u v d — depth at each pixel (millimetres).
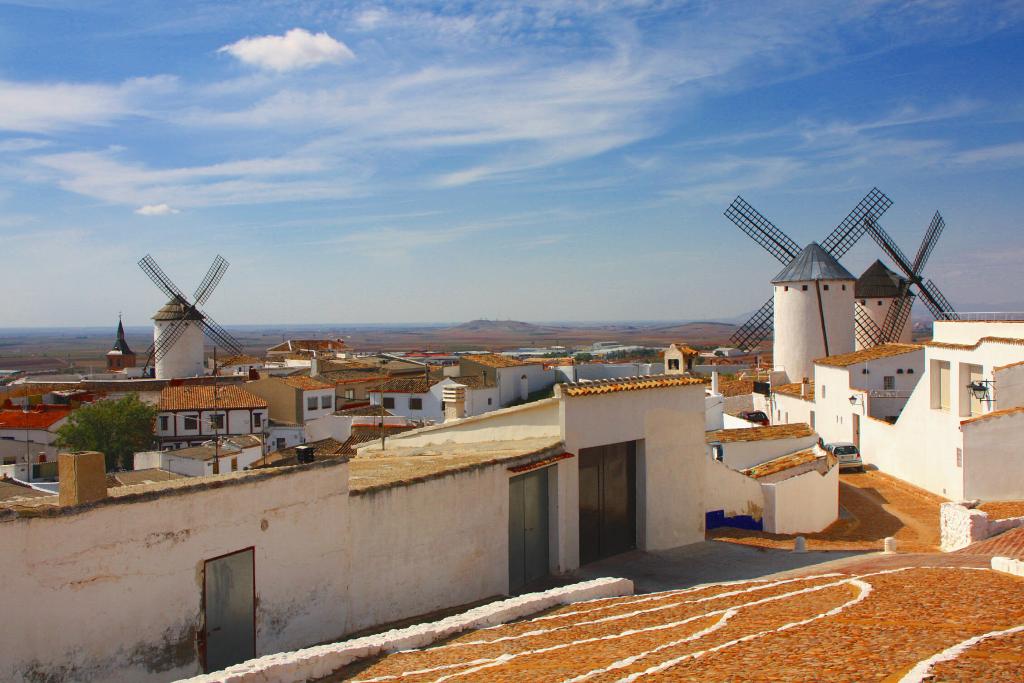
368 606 16500
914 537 27844
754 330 78250
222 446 54625
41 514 11633
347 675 12070
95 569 12227
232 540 14055
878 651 9172
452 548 18297
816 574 18562
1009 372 30531
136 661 12734
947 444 34188
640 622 13789
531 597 16281
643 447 24250
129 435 65875
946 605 12039
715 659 9750
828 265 66062
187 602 13406
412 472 18406
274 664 11484
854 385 47156
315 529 15445
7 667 11258
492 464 19359
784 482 28516
